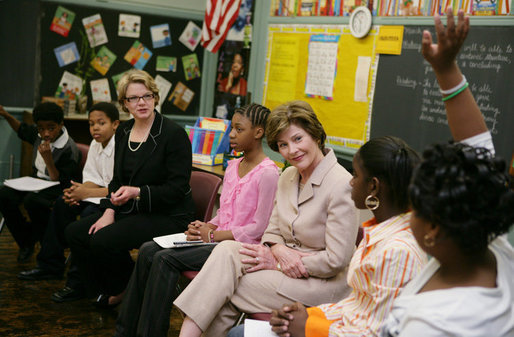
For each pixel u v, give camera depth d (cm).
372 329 139
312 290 194
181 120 550
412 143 359
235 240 229
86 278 280
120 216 275
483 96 315
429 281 102
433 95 343
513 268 96
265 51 479
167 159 269
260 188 229
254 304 198
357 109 397
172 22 527
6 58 465
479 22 316
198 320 194
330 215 191
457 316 89
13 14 462
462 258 94
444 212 89
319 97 427
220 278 197
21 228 342
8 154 479
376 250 143
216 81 544
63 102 483
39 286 312
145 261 237
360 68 392
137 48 515
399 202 146
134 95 266
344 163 340
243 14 496
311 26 430
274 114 198
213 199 270
